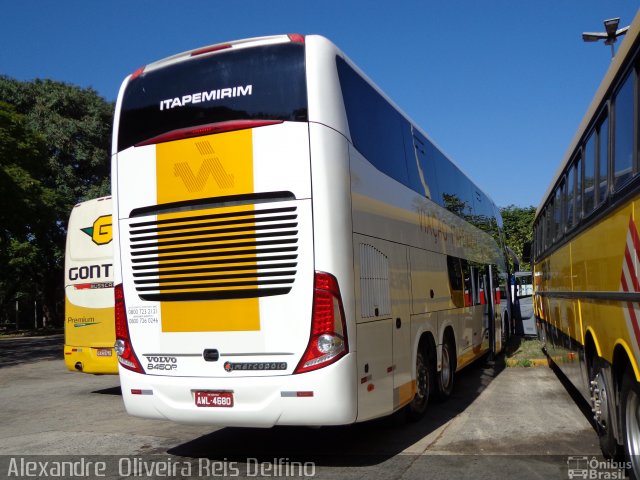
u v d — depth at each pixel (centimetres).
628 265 417
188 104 588
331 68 568
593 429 679
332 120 552
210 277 562
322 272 529
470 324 1078
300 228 535
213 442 676
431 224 859
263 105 558
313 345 525
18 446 687
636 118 404
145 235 593
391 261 661
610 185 475
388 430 711
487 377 1124
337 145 551
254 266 546
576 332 664
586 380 607
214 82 581
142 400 583
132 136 611
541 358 1297
